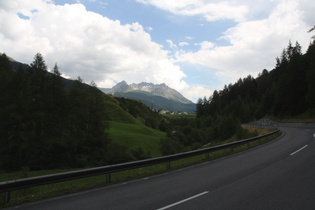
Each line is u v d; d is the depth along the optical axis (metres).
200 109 165.75
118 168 10.94
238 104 126.75
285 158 13.98
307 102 65.81
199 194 7.33
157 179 10.27
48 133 42.22
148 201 6.83
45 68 47.28
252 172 10.48
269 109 95.25
